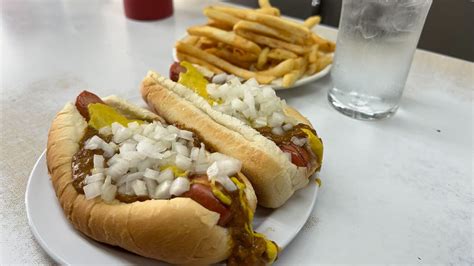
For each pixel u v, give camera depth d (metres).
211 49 0.33
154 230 0.16
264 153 0.20
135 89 0.31
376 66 0.26
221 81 0.26
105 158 0.19
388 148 0.26
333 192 0.23
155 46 0.38
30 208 0.19
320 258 0.19
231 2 0.50
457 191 0.23
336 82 0.29
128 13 0.43
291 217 0.19
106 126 0.21
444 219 0.21
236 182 0.18
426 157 0.26
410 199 0.22
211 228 0.16
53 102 0.29
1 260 0.18
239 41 0.31
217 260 0.17
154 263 0.17
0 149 0.24
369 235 0.20
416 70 0.36
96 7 0.47
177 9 0.47
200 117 0.23
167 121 0.24
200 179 0.18
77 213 0.18
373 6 0.24
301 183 0.20
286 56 0.31
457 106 0.31
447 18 0.43
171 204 0.17
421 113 0.30
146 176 0.18
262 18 0.31
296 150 0.20
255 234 0.18
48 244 0.17
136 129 0.20
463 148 0.27
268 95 0.24
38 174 0.20
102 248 0.18
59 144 0.20
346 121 0.29
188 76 0.26
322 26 0.43
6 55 0.36
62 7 0.46
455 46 0.44
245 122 0.23
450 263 0.19
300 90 0.32
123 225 0.17
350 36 0.26
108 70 0.34
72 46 0.38
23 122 0.27
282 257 0.19
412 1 0.23
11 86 0.31
